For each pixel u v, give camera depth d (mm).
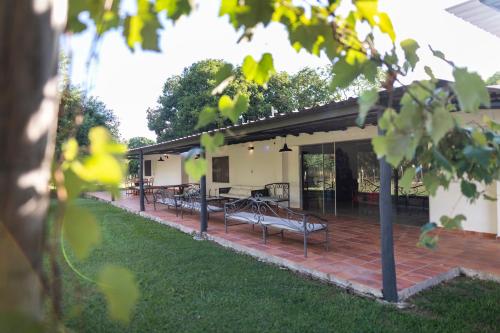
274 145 10586
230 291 3830
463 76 760
